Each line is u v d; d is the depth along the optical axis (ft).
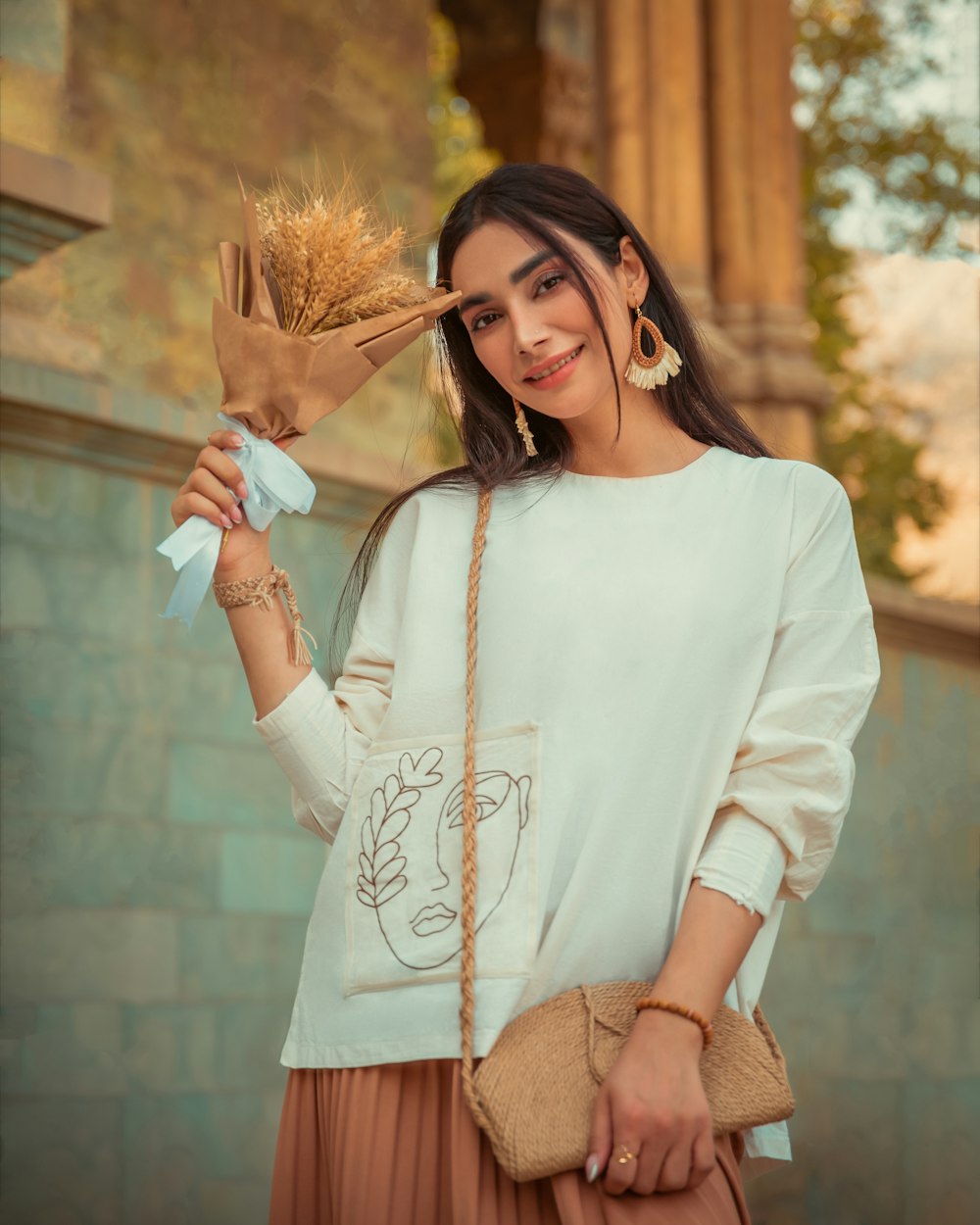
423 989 5.85
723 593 6.12
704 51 28.96
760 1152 6.10
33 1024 15.88
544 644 6.13
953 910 25.41
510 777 5.98
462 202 6.53
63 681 16.97
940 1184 23.18
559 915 5.76
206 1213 16.78
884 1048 23.50
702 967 5.49
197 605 6.33
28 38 19.24
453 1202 5.55
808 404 27.96
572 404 6.33
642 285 6.67
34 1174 15.49
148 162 20.76
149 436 17.75
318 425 22.45
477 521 6.59
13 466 16.90
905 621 25.99
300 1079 6.23
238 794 18.37
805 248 36.14
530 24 35.17
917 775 25.90
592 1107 5.38
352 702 6.68
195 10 21.65
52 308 19.22
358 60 24.21
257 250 6.42
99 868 16.83
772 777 5.88
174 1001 17.15
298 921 18.63
